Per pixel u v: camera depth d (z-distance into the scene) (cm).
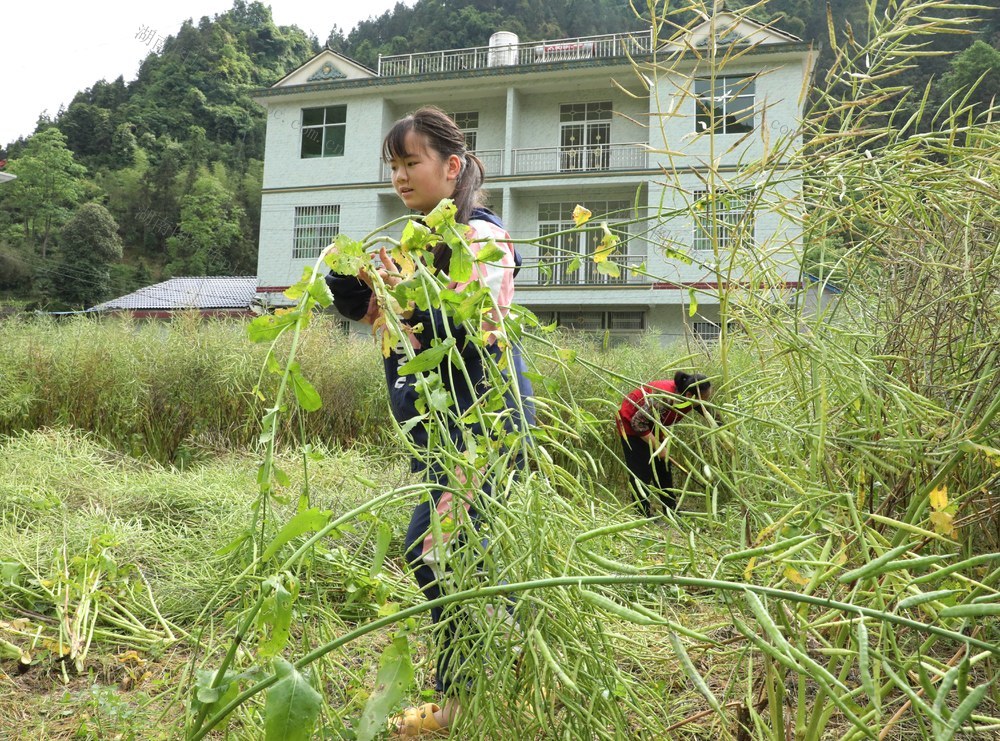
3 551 282
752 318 174
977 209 153
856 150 152
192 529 352
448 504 159
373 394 637
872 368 162
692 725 162
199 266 5631
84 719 181
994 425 143
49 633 242
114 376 647
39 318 732
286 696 100
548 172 2139
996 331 152
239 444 636
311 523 112
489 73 2175
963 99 150
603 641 130
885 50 151
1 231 5316
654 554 165
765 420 146
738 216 163
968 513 152
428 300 139
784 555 118
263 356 641
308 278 130
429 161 191
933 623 123
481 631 130
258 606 110
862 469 151
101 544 268
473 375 175
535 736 138
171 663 227
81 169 5762
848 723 165
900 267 170
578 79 2172
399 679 110
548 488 138
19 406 625
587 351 713
